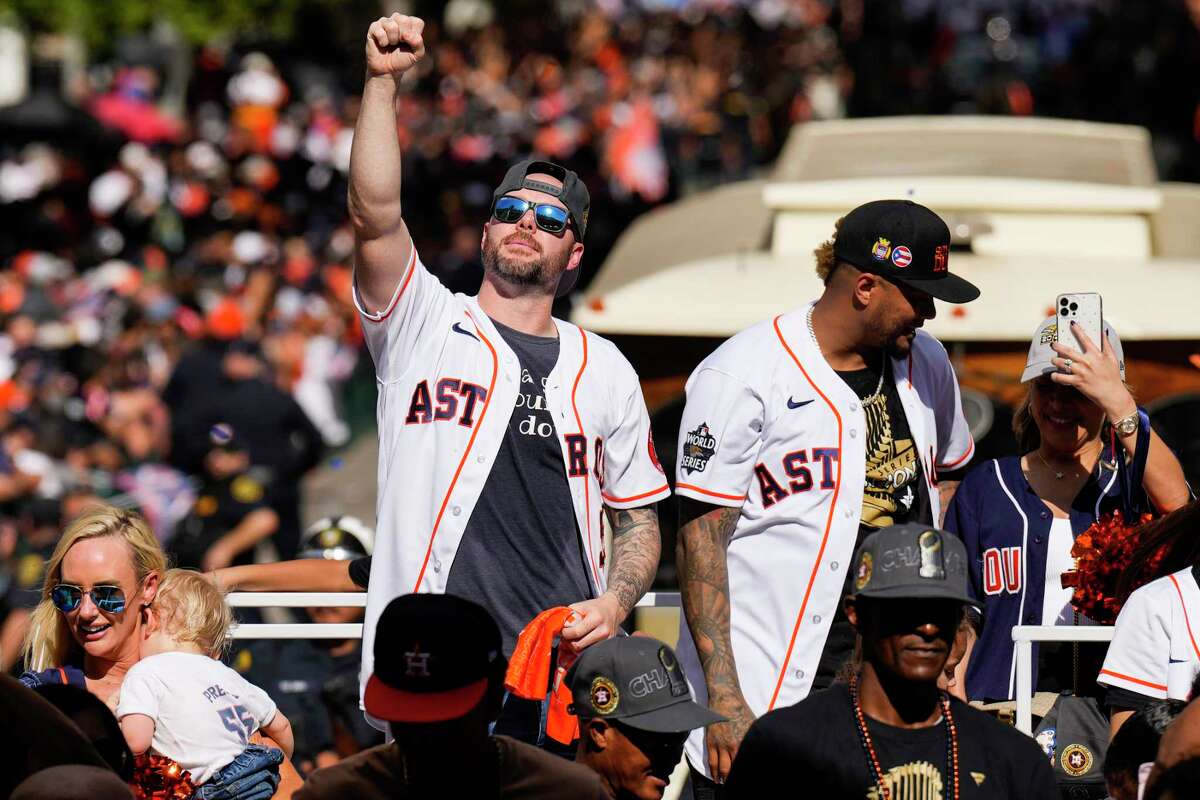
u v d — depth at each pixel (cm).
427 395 1460
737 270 2375
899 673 1200
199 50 8356
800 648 1459
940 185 2516
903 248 1437
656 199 6088
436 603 1133
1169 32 6981
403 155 6244
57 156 6781
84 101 7212
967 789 1205
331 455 4884
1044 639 1454
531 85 8038
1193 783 1112
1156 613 1372
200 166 6675
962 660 1537
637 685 1302
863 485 1469
